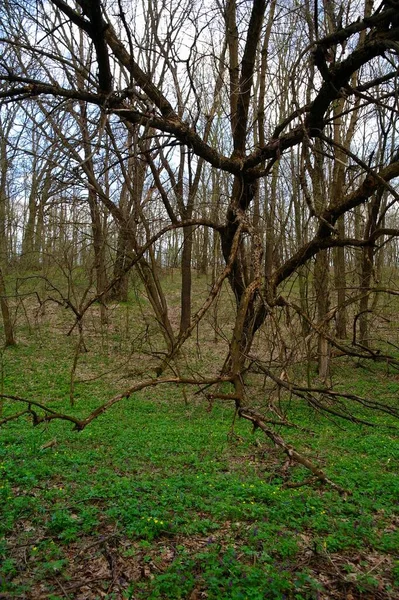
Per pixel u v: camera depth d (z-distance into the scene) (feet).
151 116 16.85
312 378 52.21
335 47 18.75
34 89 16.42
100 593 13.84
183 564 15.02
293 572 14.43
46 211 27.86
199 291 92.27
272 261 25.04
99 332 69.97
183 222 19.67
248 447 30.25
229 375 13.39
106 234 27.73
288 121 21.04
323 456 28.12
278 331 13.84
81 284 67.72
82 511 18.89
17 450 27.76
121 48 18.83
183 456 27.89
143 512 18.74
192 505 20.01
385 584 13.99
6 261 63.93
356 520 18.30
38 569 14.82
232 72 29.43
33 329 69.97
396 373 53.47
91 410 42.09
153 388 50.65
